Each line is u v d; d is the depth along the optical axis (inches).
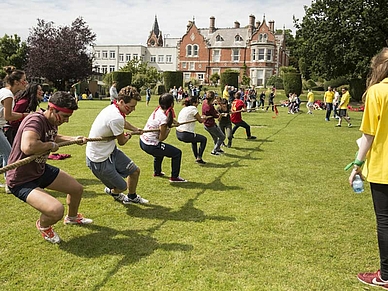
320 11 1461.6
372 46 1358.3
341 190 258.1
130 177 214.8
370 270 147.8
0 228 181.0
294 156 379.9
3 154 229.5
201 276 140.4
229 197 237.5
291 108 1010.1
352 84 1464.1
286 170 315.6
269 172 307.3
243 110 478.0
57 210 154.9
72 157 347.6
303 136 532.4
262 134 550.0
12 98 220.2
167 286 133.3
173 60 3218.5
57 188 173.3
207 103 369.1
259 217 202.7
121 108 197.9
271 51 2566.4
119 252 158.4
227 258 154.9
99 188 250.8
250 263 151.2
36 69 1861.5
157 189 251.9
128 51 3257.9
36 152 153.0
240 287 133.4
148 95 1213.1
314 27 1465.3
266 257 156.7
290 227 189.3
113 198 229.6
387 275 135.1
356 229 188.5
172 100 253.8
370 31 1316.4
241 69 2630.4
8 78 227.3
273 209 216.2
